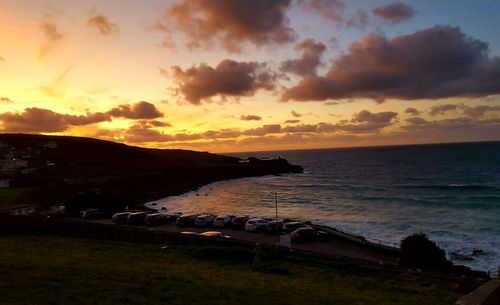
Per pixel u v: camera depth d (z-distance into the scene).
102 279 19.81
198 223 50.34
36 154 152.88
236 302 17.34
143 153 197.00
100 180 107.62
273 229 46.44
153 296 17.20
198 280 21.64
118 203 70.06
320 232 43.97
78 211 64.75
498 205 83.44
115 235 39.72
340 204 92.25
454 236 55.41
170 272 23.72
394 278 26.42
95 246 34.62
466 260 42.78
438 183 130.12
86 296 16.47
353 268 28.47
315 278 25.44
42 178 98.69
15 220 42.25
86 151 170.62
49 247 33.06
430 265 32.31
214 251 31.27
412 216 73.25
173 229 48.91
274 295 19.44
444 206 84.19
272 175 187.62
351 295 20.88
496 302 11.18
